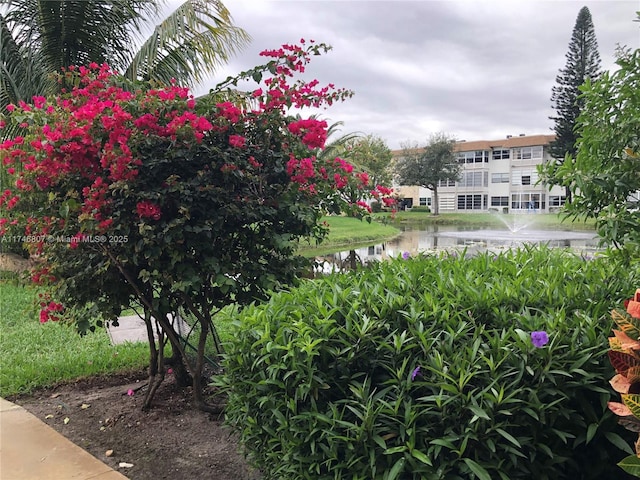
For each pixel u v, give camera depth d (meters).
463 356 1.84
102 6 7.25
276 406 2.01
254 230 3.35
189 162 3.05
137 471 2.79
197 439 3.15
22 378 4.22
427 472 1.65
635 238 2.45
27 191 3.19
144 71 7.55
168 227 2.87
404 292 2.48
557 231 22.44
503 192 47.81
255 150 3.30
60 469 2.76
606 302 2.29
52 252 3.37
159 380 3.59
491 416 1.67
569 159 2.61
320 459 1.87
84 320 3.38
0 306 6.87
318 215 3.55
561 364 1.82
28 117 3.24
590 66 28.41
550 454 1.75
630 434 1.98
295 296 2.50
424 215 44.22
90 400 3.87
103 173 3.03
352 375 1.96
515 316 2.07
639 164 2.49
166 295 3.30
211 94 3.46
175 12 7.12
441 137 42.66
